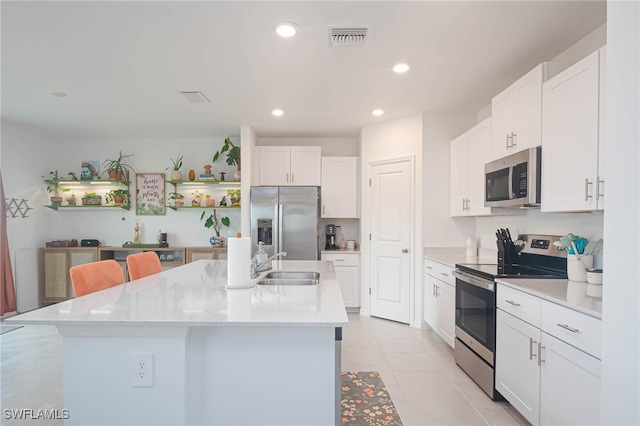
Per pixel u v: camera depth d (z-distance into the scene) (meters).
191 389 1.42
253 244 4.52
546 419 1.81
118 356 1.37
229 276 1.92
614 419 1.21
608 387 1.23
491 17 2.14
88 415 1.37
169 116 4.17
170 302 1.58
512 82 3.13
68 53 2.58
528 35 2.34
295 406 1.42
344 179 4.93
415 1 1.98
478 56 2.64
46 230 5.12
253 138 4.86
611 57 1.23
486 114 3.78
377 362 3.07
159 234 5.18
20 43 2.43
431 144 4.02
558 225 2.63
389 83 3.16
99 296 1.71
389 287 4.35
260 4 2.00
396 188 4.30
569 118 2.01
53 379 2.67
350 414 2.24
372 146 4.57
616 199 1.21
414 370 2.90
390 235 4.35
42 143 5.07
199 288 1.93
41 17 2.12
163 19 2.15
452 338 3.15
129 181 5.23
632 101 1.15
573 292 1.86
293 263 3.16
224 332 1.42
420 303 4.02
